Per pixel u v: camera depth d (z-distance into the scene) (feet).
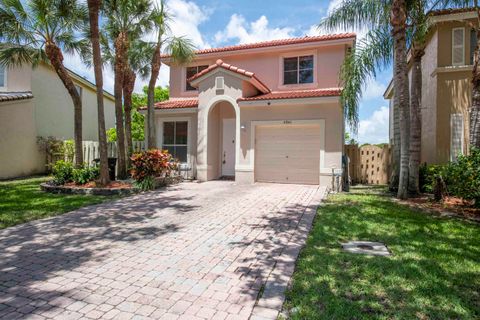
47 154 60.95
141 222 24.13
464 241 19.33
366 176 50.96
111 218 25.35
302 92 46.52
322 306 11.67
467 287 13.08
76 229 22.21
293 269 15.10
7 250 18.02
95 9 36.83
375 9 34.71
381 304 11.74
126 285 13.58
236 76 46.21
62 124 67.05
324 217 25.34
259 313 11.33
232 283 13.73
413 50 37.86
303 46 49.75
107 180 38.45
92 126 76.13
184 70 58.54
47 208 28.53
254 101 43.96
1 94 56.08
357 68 34.60
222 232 21.45
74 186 38.29
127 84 47.57
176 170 48.80
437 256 16.60
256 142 46.52
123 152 43.62
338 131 41.06
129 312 11.41
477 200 27.32
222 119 52.65
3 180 51.06
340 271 14.71
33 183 46.91
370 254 17.02
